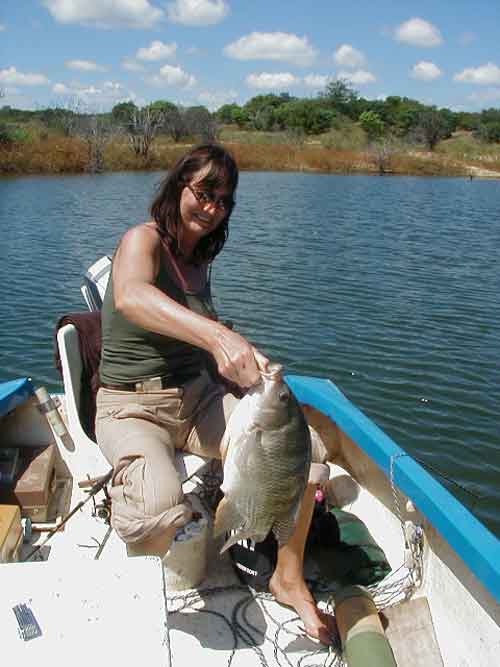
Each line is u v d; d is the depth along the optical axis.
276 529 2.39
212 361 3.47
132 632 1.83
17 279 14.23
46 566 2.05
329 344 10.59
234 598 3.08
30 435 4.03
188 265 3.15
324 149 62.78
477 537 2.58
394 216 27.23
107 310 3.00
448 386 9.02
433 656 2.77
